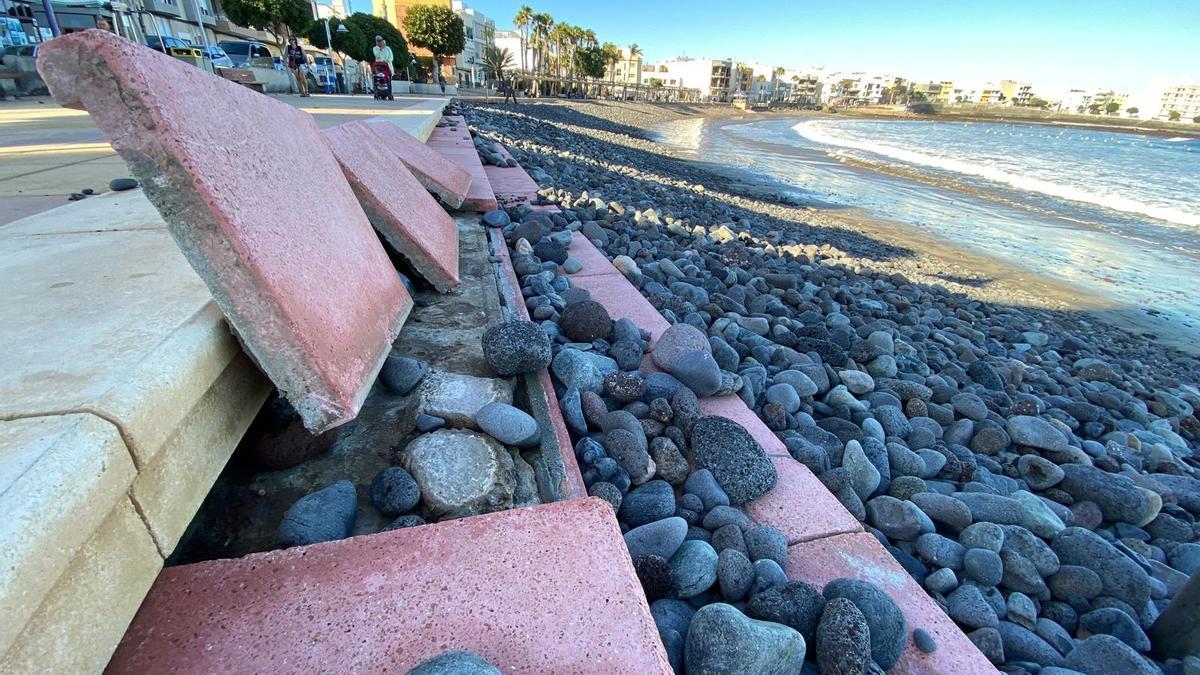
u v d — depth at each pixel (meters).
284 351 1.23
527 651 1.04
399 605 1.10
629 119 43.06
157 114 1.09
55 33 12.95
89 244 2.03
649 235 5.93
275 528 1.49
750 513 2.02
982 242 11.20
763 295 5.00
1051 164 28.72
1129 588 2.19
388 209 2.68
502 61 48.06
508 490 1.65
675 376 2.69
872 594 1.58
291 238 1.45
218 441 1.32
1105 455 3.48
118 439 0.96
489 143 9.88
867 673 1.39
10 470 0.81
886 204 14.67
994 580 2.12
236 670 0.98
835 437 2.76
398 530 1.26
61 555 0.81
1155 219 14.63
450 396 1.94
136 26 20.45
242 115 1.60
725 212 9.80
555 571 1.18
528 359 2.18
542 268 3.85
